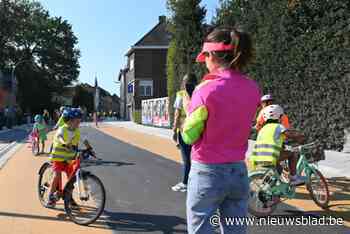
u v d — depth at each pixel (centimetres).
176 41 2605
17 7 6356
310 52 1434
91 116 7300
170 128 3231
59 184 658
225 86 265
